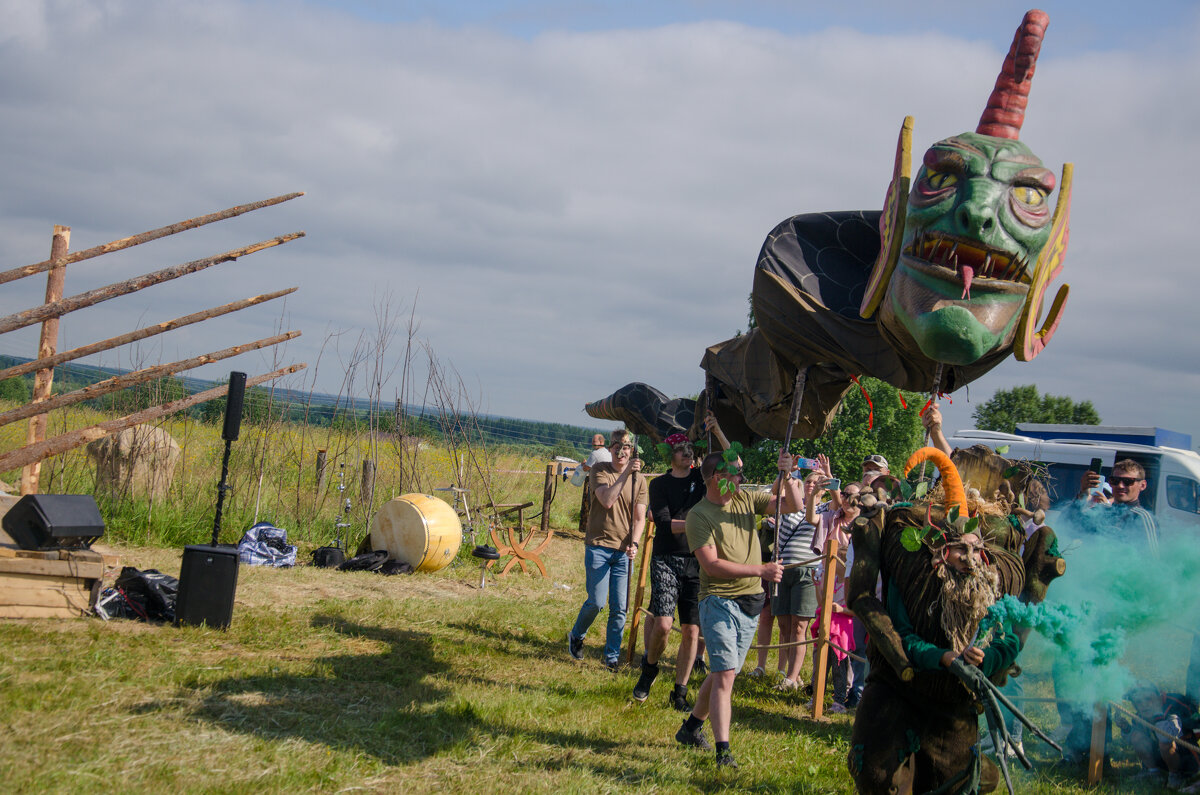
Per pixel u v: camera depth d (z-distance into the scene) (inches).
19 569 254.5
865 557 153.3
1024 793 202.5
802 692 296.2
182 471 457.7
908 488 159.6
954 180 163.6
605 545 296.8
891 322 178.1
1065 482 546.6
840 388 243.8
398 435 540.1
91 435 324.8
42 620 254.2
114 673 213.0
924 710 150.0
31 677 201.6
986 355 175.0
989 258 161.6
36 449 316.5
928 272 163.5
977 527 148.3
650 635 255.1
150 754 169.2
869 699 153.3
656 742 220.1
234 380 294.5
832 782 204.4
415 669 260.7
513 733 213.8
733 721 253.3
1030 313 165.3
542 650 310.5
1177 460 511.2
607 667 295.6
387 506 444.5
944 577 144.9
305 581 375.2
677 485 257.6
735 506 212.1
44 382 358.9
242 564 395.2
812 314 208.4
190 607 271.0
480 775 183.5
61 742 167.8
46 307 304.5
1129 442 559.2
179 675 218.5
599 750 209.8
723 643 204.1
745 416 286.4
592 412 458.6
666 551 255.0
